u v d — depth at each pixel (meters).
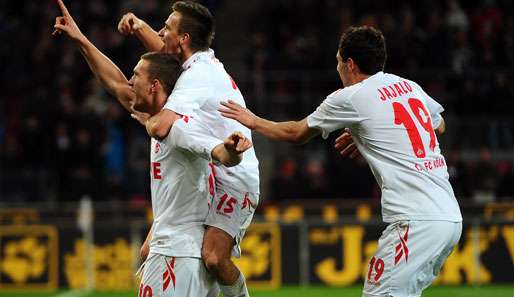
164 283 18.42
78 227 44.00
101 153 53.84
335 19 62.94
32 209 45.31
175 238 18.42
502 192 51.56
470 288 42.72
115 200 52.12
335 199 52.12
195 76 18.55
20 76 61.97
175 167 18.41
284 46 63.56
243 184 19.23
